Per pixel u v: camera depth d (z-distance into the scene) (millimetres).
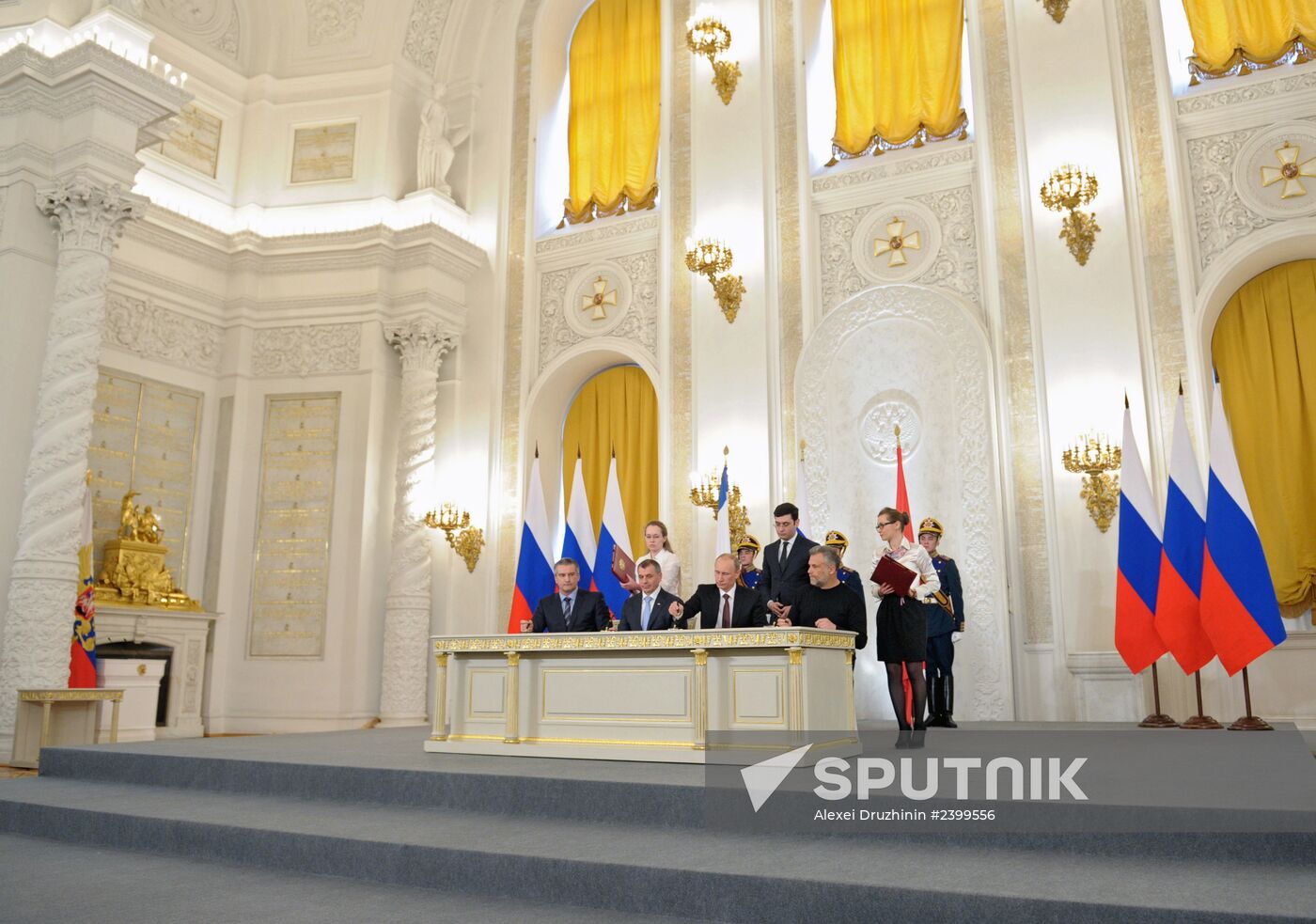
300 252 11914
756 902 3242
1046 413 8820
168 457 11281
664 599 6078
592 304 11477
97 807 4957
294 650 11172
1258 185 8539
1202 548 7336
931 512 9164
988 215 9438
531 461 11461
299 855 4148
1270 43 8797
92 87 8977
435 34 12859
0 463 8523
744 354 10297
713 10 11336
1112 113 9086
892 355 9570
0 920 3336
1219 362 8797
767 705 5137
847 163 10461
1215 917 2705
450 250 11789
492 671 6090
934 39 10281
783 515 6297
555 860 3596
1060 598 8484
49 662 8289
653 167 11633
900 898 3045
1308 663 7934
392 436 11773
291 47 12781
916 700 6031
